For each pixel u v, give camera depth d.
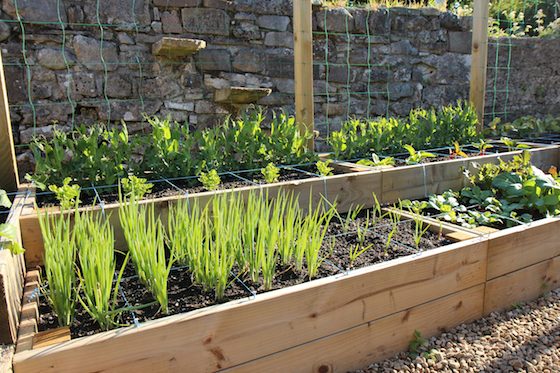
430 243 2.21
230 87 4.17
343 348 1.74
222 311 1.46
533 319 2.17
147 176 2.78
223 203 1.88
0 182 2.45
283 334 1.59
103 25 3.98
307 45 3.33
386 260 2.00
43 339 1.34
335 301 1.69
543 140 4.38
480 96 4.35
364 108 5.10
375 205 2.85
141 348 1.35
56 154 2.48
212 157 2.90
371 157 3.49
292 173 3.01
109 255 1.47
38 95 3.83
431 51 5.33
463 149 3.90
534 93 5.80
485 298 2.17
